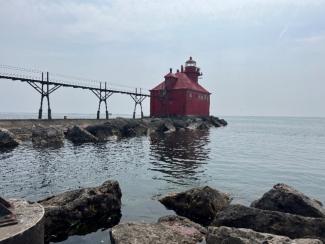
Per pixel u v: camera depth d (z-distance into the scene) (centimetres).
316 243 754
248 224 953
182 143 3947
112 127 4494
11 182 1734
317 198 1572
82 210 1071
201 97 7738
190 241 904
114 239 873
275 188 1137
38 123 4012
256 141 4809
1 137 3083
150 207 1321
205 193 1226
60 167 2202
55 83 4600
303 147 4081
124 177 1950
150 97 7269
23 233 596
